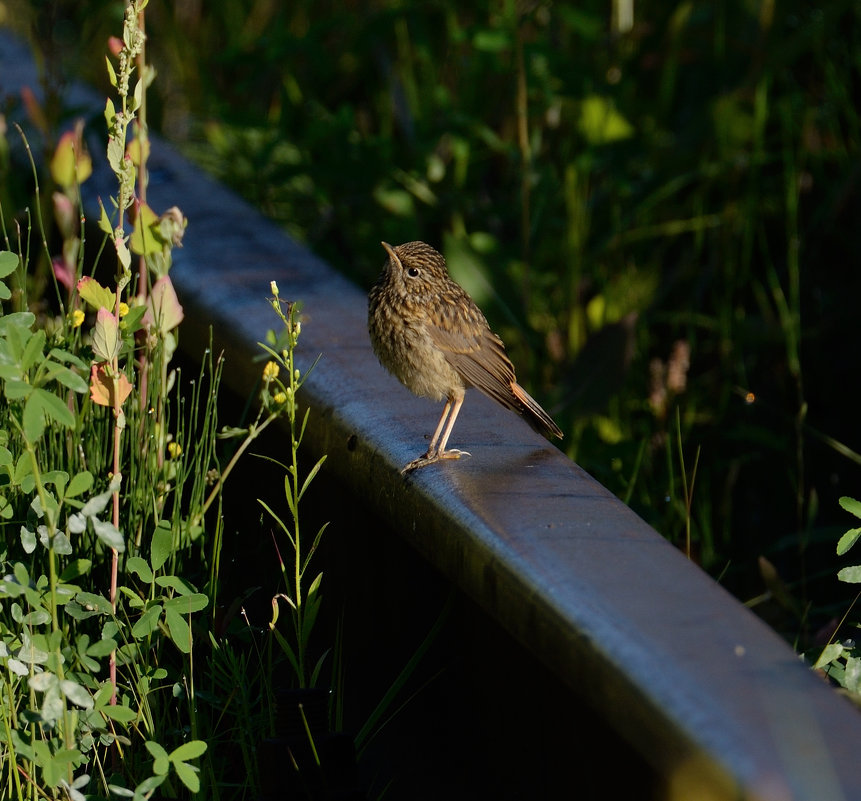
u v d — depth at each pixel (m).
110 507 6.63
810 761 3.73
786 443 10.05
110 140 5.97
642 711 4.12
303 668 5.80
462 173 12.15
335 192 12.49
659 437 9.95
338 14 14.36
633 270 11.70
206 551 7.50
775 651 4.27
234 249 8.68
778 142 12.76
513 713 5.40
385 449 6.08
